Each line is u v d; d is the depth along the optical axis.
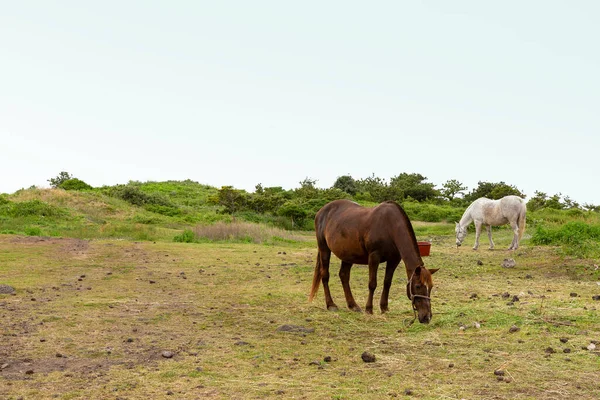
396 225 6.67
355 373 4.60
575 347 5.14
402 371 4.63
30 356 5.14
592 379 4.26
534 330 5.77
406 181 58.91
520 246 16.16
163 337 5.93
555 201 40.34
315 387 4.24
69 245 15.85
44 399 4.01
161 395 4.09
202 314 7.20
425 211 41.34
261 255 14.71
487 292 8.43
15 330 6.10
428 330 6.11
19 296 8.27
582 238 14.05
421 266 6.26
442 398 3.93
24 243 15.89
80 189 45.19
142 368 4.79
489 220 15.73
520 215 15.11
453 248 16.97
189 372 4.66
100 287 9.36
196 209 40.53
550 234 16.19
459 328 6.08
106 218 30.28
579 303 7.16
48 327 6.28
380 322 6.62
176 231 25.64
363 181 63.12
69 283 9.69
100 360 5.04
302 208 36.81
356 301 8.13
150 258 13.66
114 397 4.05
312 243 22.22
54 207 29.64
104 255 14.05
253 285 9.73
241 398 4.01
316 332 6.16
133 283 9.87
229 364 4.90
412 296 6.19
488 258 13.22
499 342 5.42
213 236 21.73
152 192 45.47
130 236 22.61
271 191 49.44
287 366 4.84
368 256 7.12
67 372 4.67
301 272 11.34
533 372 4.46
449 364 4.76
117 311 7.30
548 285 8.94
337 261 13.20
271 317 6.99
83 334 6.00
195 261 13.19
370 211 7.08
